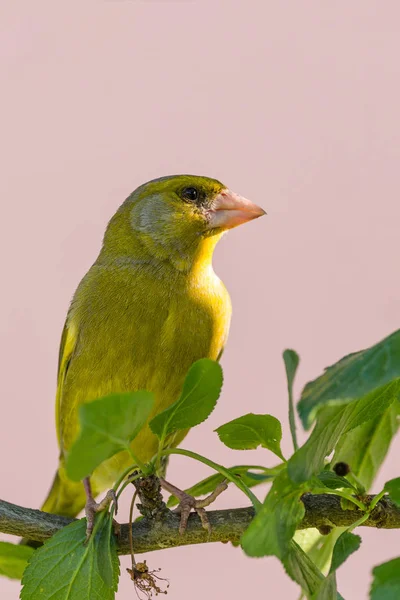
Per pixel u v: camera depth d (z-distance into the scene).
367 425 3.09
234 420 3.08
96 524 3.08
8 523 3.11
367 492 3.09
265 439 3.08
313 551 3.10
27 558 3.09
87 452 2.94
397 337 2.62
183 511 3.10
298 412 2.57
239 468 3.10
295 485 3.03
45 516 3.11
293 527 3.02
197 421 3.07
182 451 3.07
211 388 3.06
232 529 3.10
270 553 2.93
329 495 3.09
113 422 2.95
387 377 2.55
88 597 3.08
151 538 3.10
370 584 2.47
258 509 3.06
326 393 2.58
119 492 3.08
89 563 3.08
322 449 3.05
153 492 3.10
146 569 3.10
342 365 2.67
